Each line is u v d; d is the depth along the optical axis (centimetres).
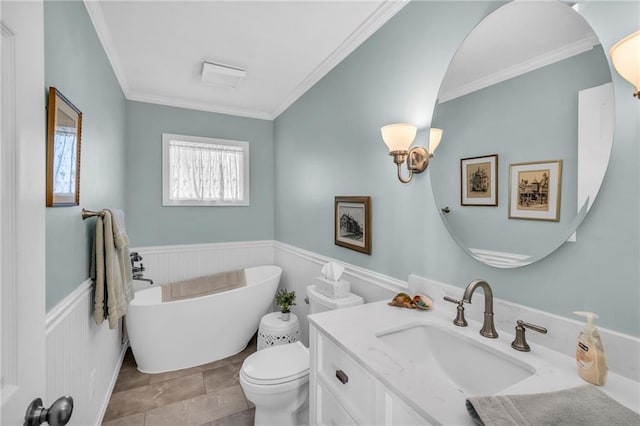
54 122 109
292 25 190
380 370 90
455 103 131
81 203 148
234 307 265
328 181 241
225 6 171
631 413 65
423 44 150
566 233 95
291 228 317
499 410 66
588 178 90
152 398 208
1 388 52
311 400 130
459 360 114
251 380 153
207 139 337
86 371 152
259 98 319
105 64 202
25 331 59
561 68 96
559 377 85
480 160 121
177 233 325
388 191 175
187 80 272
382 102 179
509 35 110
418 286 152
